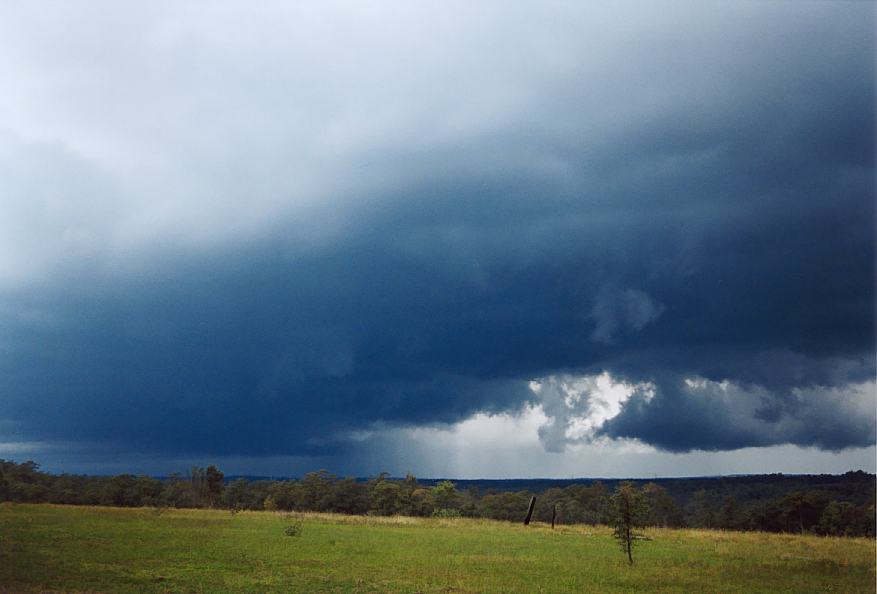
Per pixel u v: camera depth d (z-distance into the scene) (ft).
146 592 61.57
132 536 97.60
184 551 85.71
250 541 99.14
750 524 228.63
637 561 92.22
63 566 71.61
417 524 146.61
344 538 110.01
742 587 73.31
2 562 71.82
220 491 225.35
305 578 70.59
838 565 88.43
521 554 96.99
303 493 266.77
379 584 68.64
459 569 80.12
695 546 114.32
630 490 95.81
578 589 69.67
